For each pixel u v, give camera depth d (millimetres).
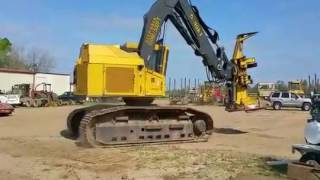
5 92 54531
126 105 18281
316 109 11586
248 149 16609
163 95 18625
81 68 17859
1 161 13195
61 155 14281
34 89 56406
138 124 17391
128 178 10938
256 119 32219
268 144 18266
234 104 22406
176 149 15812
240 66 22344
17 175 11336
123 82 17531
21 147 15977
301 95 49562
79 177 11078
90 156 14055
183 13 20047
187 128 18500
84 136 16312
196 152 14828
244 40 22547
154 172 11602
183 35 20547
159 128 17781
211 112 39469
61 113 36688
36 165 12578
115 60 17469
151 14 18781
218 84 22109
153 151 15203
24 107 49562
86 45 17750
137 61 17797
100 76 17250
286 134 22328
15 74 62156
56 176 11227
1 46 83875
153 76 18234
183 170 11805
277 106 47938
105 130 16656
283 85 65125
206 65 21219
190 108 18344
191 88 66438
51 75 67562
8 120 29000
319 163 10891
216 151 15148
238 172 11453
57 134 20609
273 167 12086
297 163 10867
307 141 11344
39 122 27500
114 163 12859
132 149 15859
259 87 58531
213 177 10969
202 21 20672
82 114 19844
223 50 21391
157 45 18906
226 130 24016
